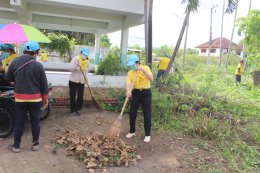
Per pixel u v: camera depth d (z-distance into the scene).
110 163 4.90
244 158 5.64
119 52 13.45
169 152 5.62
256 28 18.86
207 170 4.96
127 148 5.39
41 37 6.56
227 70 23.05
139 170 4.81
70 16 13.12
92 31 17.75
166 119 7.37
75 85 7.23
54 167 4.66
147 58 9.83
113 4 10.55
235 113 8.92
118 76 11.11
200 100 8.87
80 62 7.11
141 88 5.86
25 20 11.23
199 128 6.62
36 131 5.09
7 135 5.67
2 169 4.47
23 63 4.83
